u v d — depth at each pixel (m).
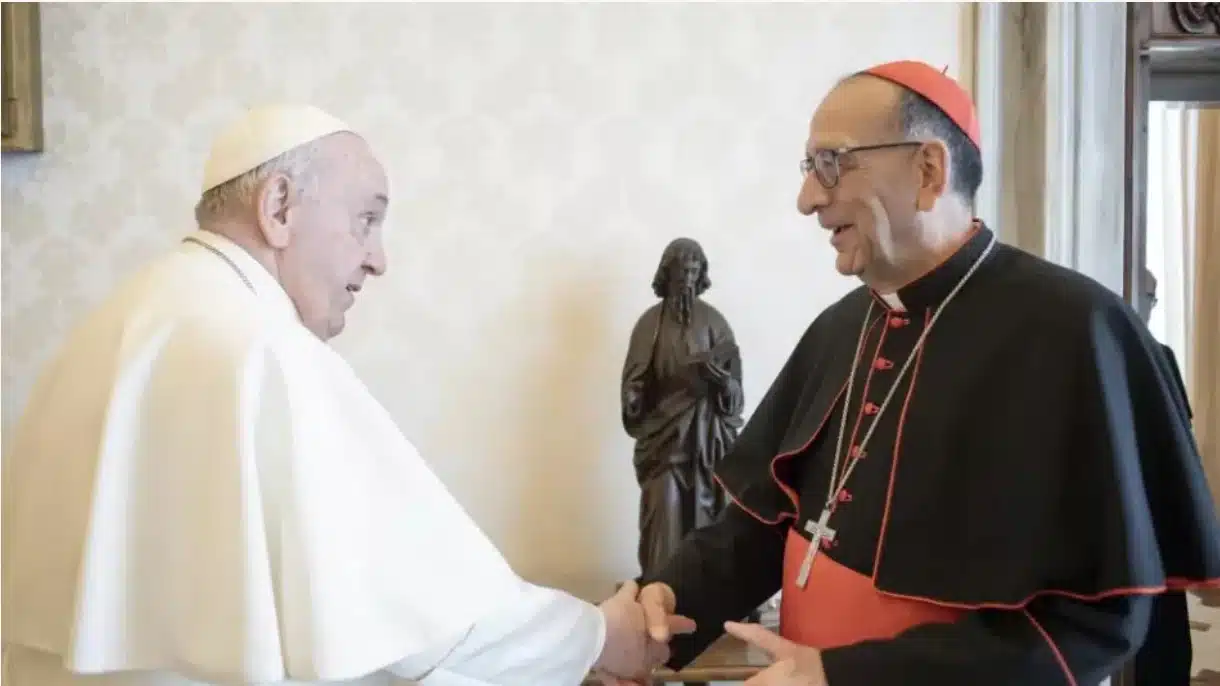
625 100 2.91
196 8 2.87
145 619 1.50
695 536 2.11
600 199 2.91
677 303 2.51
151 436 1.55
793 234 2.93
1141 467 1.61
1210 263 3.72
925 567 1.63
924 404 1.73
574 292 2.91
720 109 2.92
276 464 1.52
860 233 1.73
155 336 1.58
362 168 1.78
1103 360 1.59
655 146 2.91
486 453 2.91
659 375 2.51
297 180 1.71
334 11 2.88
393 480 1.57
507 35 2.90
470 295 2.90
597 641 1.77
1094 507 1.53
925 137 1.66
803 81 2.92
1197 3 2.87
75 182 2.88
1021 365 1.65
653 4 2.91
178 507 1.51
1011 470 1.59
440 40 2.89
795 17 2.92
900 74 1.69
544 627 1.70
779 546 2.09
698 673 2.31
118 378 1.55
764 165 2.92
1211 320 3.75
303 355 1.58
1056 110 2.82
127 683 1.59
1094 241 2.84
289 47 2.88
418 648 1.52
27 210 2.87
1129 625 1.54
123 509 1.52
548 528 2.91
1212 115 3.66
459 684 1.64
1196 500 1.61
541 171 2.90
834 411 1.92
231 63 2.88
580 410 2.91
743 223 2.92
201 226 1.77
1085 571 1.54
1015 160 2.88
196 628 1.47
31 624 1.58
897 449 1.73
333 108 2.89
